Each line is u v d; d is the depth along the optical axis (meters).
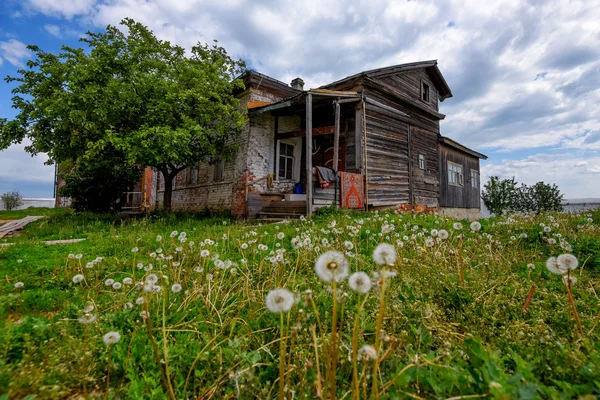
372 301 2.12
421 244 3.80
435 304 2.16
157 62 9.00
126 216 11.19
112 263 3.73
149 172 16.34
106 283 2.32
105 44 8.59
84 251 4.58
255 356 1.53
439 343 1.69
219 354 1.56
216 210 11.36
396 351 1.49
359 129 9.54
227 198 10.86
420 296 2.26
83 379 1.44
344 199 8.49
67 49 8.57
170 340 1.82
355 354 1.09
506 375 1.10
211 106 9.33
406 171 11.42
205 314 2.17
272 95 11.38
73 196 12.48
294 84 12.37
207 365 1.52
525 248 4.00
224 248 4.25
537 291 2.43
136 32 9.25
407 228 5.20
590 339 1.67
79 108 7.88
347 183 8.65
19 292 2.75
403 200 11.09
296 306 1.88
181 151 8.58
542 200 16.16
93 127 8.09
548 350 1.50
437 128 13.95
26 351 1.68
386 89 10.39
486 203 18.14
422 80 13.10
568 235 4.14
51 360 1.55
